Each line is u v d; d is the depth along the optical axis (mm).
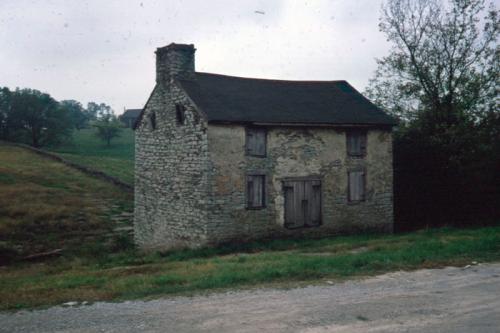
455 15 23938
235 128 17469
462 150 22281
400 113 26047
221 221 17156
